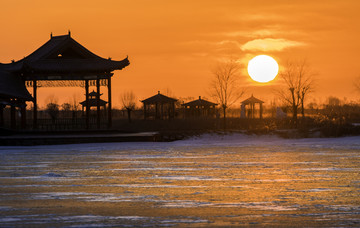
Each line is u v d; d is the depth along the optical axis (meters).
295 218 24.34
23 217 24.78
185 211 26.06
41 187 34.06
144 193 31.53
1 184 35.47
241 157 55.78
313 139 88.12
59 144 76.94
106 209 26.66
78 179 37.91
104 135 84.12
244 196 30.23
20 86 92.00
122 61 92.44
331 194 30.77
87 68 91.50
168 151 64.44
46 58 92.88
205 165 47.31
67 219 24.31
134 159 53.53
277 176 39.12
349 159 52.59
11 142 75.50
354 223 23.34
